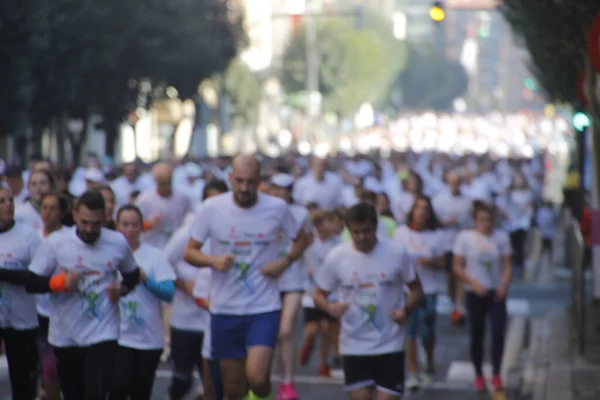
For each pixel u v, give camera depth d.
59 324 19.55
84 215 19.19
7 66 74.75
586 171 57.69
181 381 23.50
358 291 19.44
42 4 75.00
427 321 28.75
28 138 96.38
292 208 20.59
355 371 19.56
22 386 21.52
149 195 33.12
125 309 20.94
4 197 21.03
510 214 53.66
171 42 98.44
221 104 130.12
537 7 46.66
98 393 19.38
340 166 82.06
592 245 41.44
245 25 114.94
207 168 68.50
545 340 35.69
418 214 28.91
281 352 25.78
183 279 22.38
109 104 96.06
